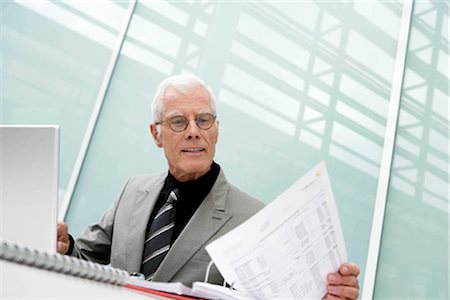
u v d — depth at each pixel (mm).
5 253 516
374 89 2174
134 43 2797
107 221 1618
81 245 1581
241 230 841
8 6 2967
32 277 517
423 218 1882
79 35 2865
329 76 2297
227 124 2414
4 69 2846
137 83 2695
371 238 1917
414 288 1802
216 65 2568
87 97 2725
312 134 2223
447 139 1946
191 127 1501
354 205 2012
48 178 843
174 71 2654
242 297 833
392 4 2293
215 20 2680
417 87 2094
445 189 1882
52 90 2775
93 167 2574
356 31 2322
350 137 2137
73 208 2516
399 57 2172
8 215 837
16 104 2777
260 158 2287
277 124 2316
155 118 1597
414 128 2031
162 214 1517
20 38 2896
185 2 2797
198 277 1337
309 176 883
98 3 2918
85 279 596
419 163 1966
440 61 2084
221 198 1480
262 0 2609
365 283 1859
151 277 1381
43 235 824
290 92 2352
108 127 2639
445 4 2164
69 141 2654
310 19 2457
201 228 1412
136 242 1477
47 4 2945
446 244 1811
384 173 2002
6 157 854
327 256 903
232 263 840
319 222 891
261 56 2490
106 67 2766
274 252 850
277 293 856
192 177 1537
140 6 2883
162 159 2463
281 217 855
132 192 1645
